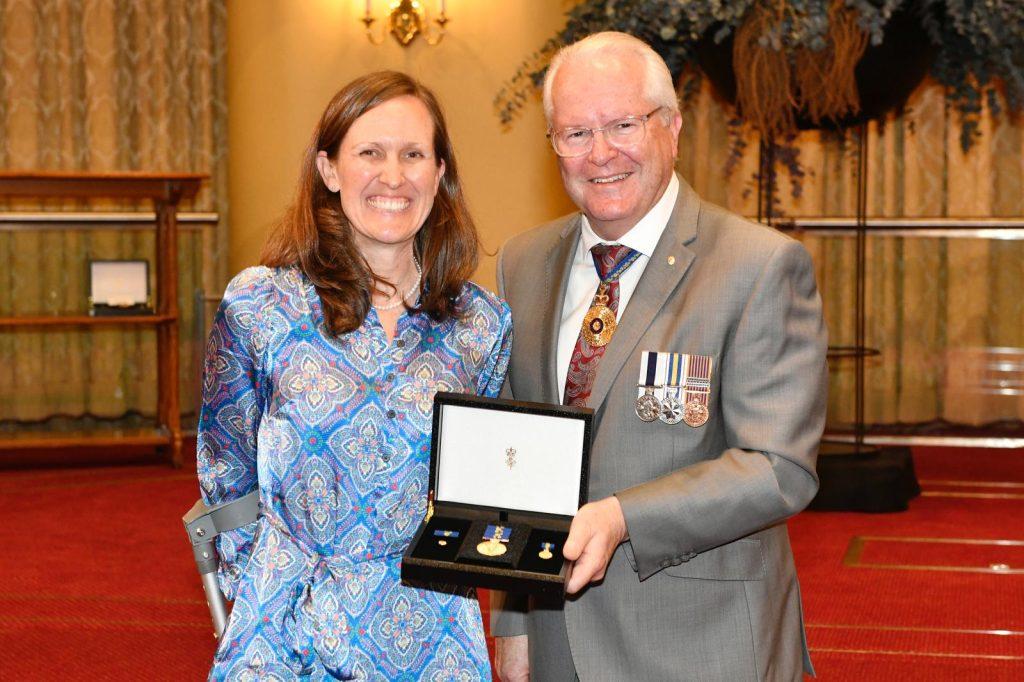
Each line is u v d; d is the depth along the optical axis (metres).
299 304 1.79
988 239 6.91
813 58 4.31
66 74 7.16
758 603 1.91
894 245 7.01
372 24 5.99
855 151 5.88
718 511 1.77
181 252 7.33
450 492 1.78
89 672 3.45
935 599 3.99
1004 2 4.29
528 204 5.91
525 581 1.62
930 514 5.15
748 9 4.29
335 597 1.75
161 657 3.56
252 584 1.76
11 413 7.26
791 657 1.97
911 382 7.04
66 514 5.32
